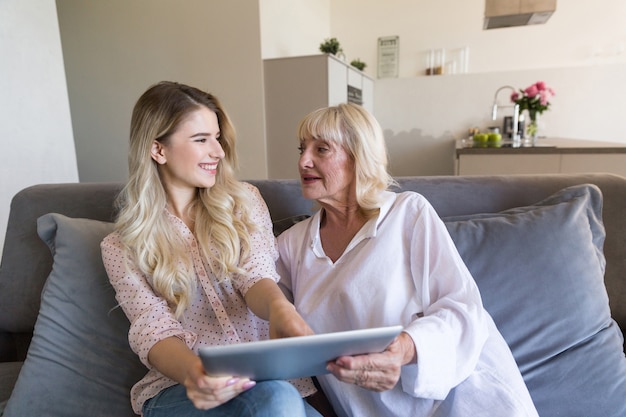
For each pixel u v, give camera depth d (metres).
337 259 1.08
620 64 5.03
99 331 1.10
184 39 3.94
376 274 0.99
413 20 5.91
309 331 0.80
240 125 3.98
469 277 0.95
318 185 1.08
